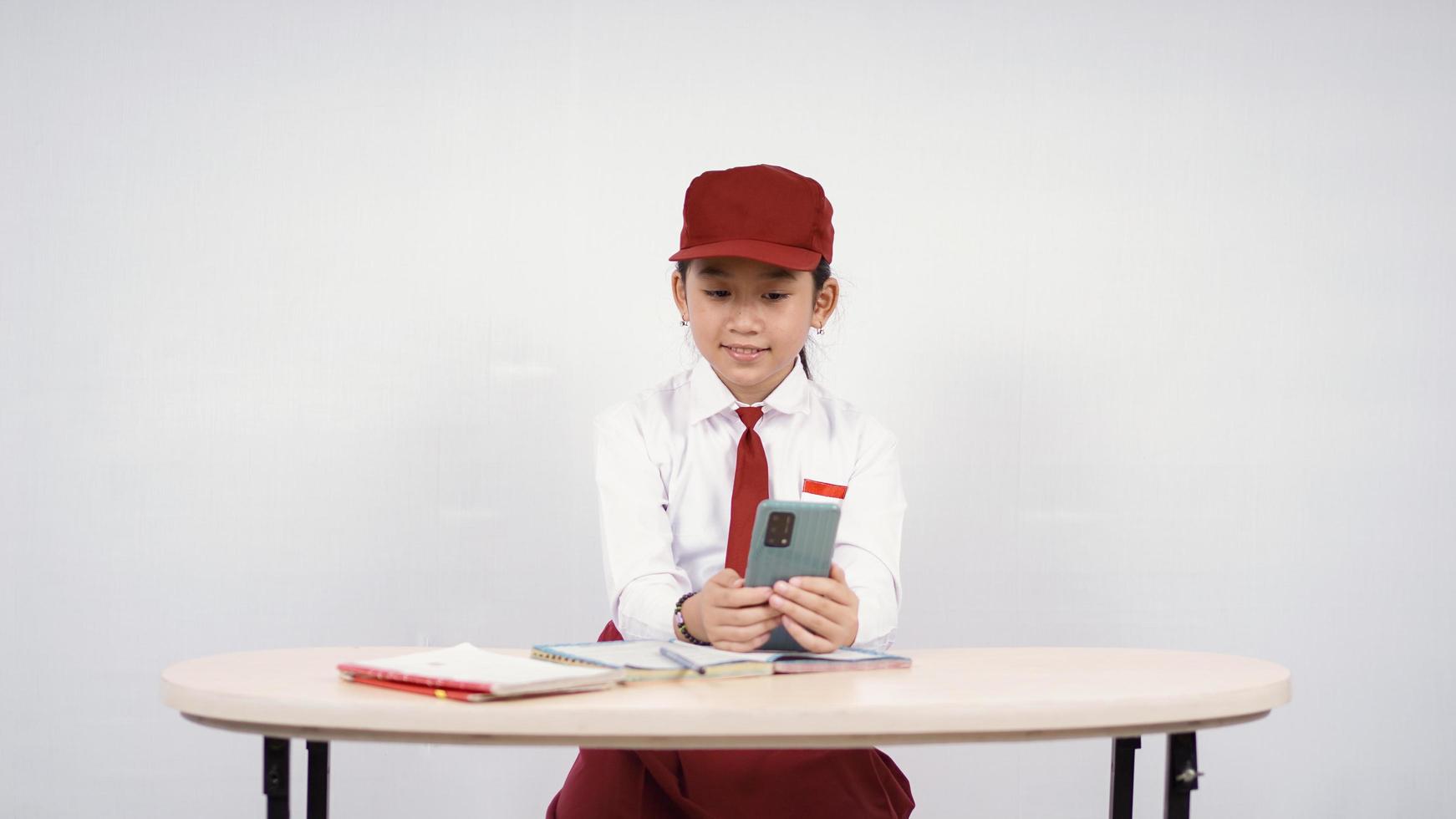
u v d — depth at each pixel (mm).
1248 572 2848
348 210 2736
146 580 2695
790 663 1478
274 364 2721
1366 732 2854
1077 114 2838
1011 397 2820
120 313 2693
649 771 1856
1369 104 2869
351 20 2748
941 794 2836
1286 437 2852
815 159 2809
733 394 2088
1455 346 2869
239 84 2727
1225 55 2854
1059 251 2830
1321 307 2855
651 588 1845
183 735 2711
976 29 2830
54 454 2678
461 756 2750
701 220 1919
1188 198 2846
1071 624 2830
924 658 1648
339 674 1403
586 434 2766
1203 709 1342
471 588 2750
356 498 2734
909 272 2812
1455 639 2861
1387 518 2859
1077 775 2854
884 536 2008
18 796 2674
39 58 2684
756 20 2809
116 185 2695
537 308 2762
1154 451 2838
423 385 2744
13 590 2666
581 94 2779
